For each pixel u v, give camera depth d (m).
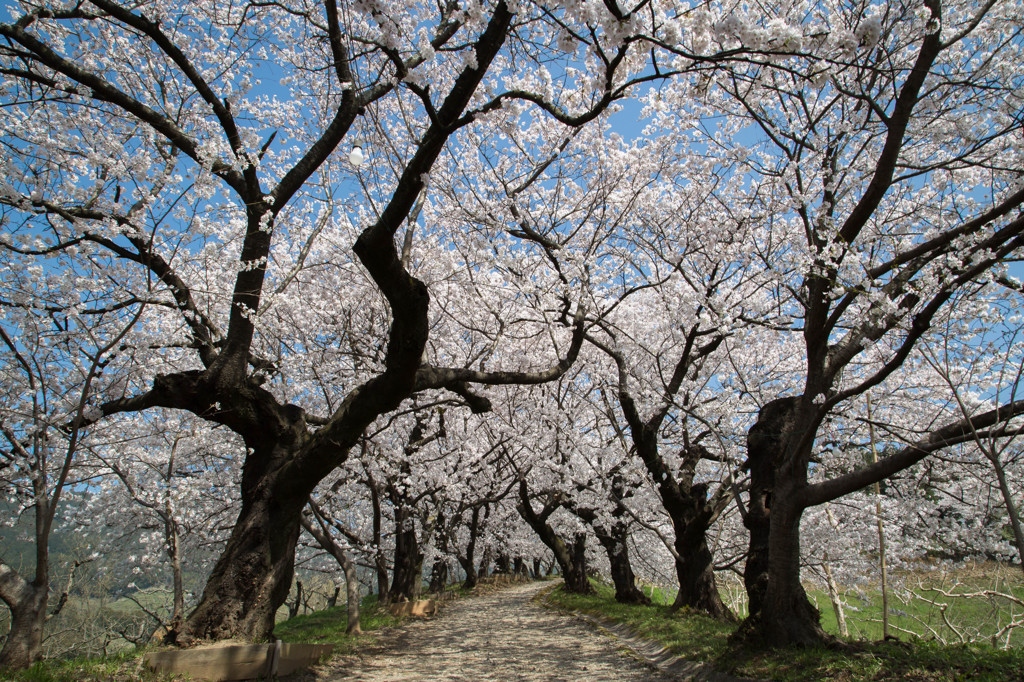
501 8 6.13
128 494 14.45
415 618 17.14
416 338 8.12
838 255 6.96
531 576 47.81
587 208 13.32
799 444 7.73
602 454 16.72
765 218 10.56
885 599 8.73
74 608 20.20
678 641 10.37
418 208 10.27
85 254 9.37
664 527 19.06
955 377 10.00
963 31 6.74
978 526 12.05
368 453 14.72
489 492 20.25
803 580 16.56
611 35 5.05
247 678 7.62
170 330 12.72
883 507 12.43
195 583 20.19
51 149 8.84
